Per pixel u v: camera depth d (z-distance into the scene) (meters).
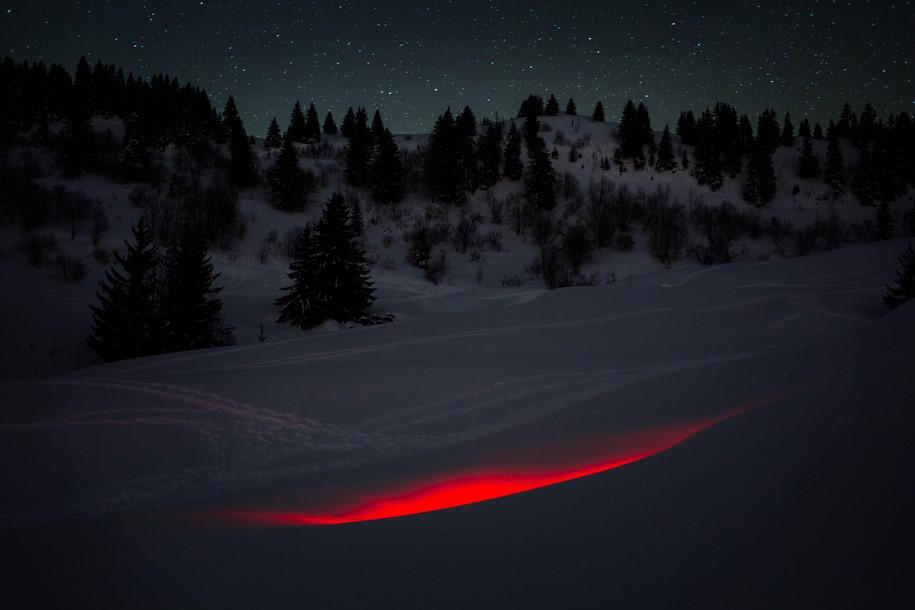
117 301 26.34
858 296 27.31
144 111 86.62
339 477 6.89
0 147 75.31
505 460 6.62
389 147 82.69
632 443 6.64
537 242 74.00
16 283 42.34
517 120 144.38
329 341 19.33
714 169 97.31
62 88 93.81
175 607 2.62
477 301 45.44
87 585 2.94
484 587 2.54
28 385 12.73
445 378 12.93
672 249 69.94
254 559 3.20
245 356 17.31
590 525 3.18
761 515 2.85
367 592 2.60
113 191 68.69
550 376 12.84
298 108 118.12
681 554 2.60
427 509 4.86
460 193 85.19
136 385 12.66
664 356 15.12
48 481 7.47
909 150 103.62
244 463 8.20
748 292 26.39
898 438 3.24
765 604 2.07
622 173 102.44
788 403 5.06
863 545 2.30
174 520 4.43
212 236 61.41
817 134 134.88
